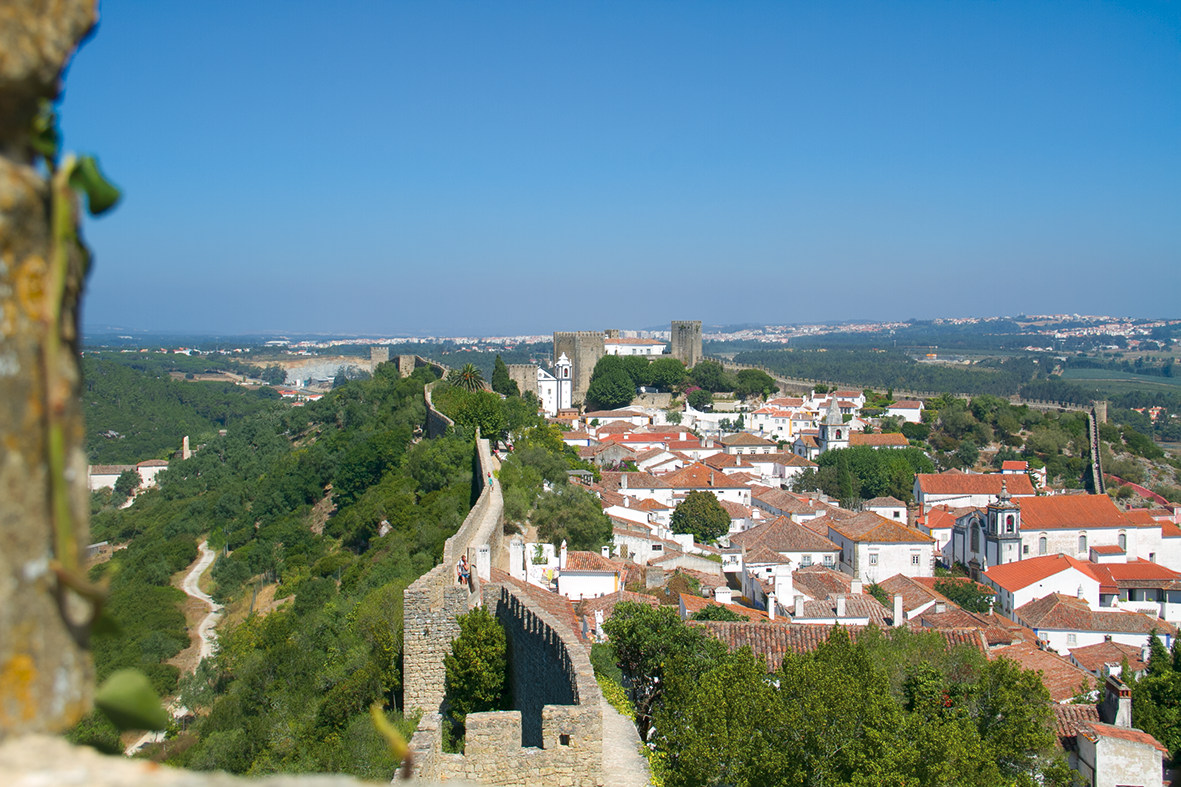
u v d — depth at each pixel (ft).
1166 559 367.25
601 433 574.15
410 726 96.32
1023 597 299.38
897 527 338.54
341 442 372.58
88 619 15.01
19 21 13.69
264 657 142.31
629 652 125.90
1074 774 118.01
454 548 125.59
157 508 439.22
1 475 13.69
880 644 148.87
